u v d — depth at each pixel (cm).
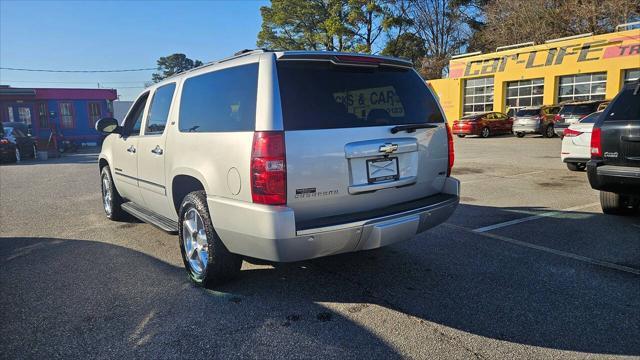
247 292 390
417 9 4594
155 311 357
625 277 411
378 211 360
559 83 2650
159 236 576
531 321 332
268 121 319
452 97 3331
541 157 1393
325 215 340
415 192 394
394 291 389
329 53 353
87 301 377
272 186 315
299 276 424
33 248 534
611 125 557
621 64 2317
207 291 394
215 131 369
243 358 289
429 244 515
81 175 1253
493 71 2994
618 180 549
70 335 321
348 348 299
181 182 435
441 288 393
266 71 332
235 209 336
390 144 361
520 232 558
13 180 1172
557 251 485
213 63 405
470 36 4556
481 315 343
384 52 4294
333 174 336
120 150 575
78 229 620
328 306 362
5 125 1967
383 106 376
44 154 1978
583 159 964
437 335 314
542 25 3494
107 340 314
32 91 2664
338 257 475
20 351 301
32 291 401
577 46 2511
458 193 411
